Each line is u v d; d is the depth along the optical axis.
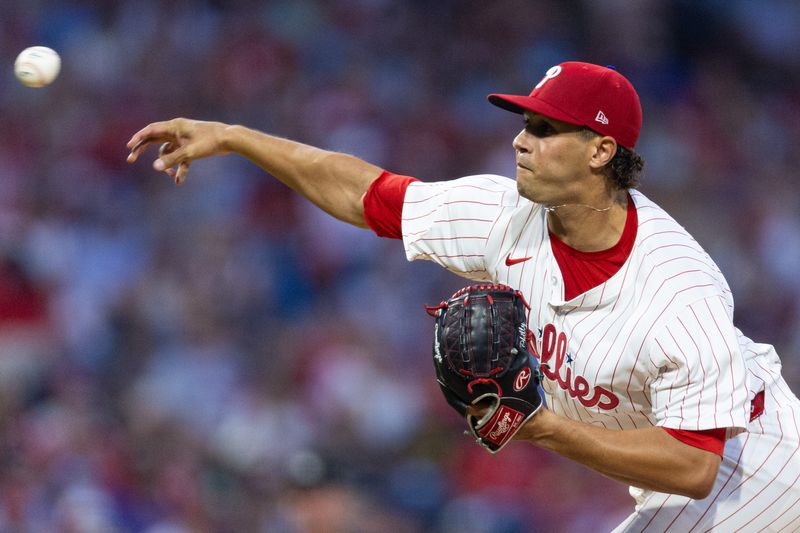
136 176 48.91
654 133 59.47
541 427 12.14
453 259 14.20
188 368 40.34
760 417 14.23
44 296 42.81
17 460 33.22
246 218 47.31
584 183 12.88
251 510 32.94
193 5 55.94
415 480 36.53
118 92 52.47
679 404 12.41
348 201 14.97
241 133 15.11
